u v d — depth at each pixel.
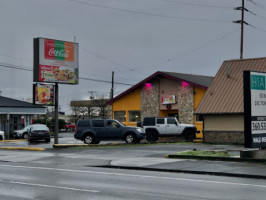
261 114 18.38
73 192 11.00
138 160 18.72
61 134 59.50
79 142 36.38
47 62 28.98
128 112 43.41
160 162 17.72
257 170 14.79
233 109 29.31
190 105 38.44
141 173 15.15
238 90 30.42
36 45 28.77
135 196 10.35
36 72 28.64
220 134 30.16
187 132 33.44
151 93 41.53
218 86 31.72
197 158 18.58
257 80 18.28
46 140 37.69
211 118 30.73
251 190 11.12
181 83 39.22
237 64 32.28
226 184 12.24
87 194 10.69
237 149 23.91
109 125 30.53
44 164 18.58
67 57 30.19
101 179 13.50
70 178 13.77
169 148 25.31
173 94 39.88
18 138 46.12
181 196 10.28
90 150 24.78
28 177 14.07
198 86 37.62
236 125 29.50
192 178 13.70
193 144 29.31
